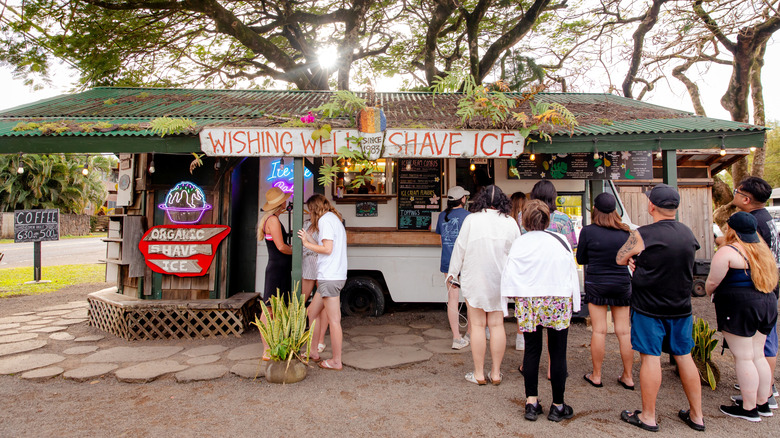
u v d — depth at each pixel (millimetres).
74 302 7082
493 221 3359
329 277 3670
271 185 5855
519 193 4223
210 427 2727
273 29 12297
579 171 5613
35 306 6758
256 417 2865
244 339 4812
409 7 13258
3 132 3867
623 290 3244
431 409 2996
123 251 5070
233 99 6270
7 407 3035
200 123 4148
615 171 5621
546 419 2850
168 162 5305
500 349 3416
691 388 2695
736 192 3451
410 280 5781
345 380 3555
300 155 3945
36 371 3701
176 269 5074
